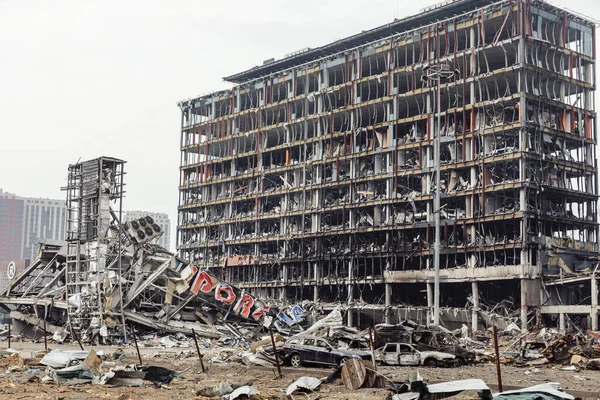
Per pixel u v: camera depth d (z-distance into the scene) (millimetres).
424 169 100375
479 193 94188
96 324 67375
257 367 37781
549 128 94438
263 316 80375
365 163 109125
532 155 91562
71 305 70375
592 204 99750
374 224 105312
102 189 70375
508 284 95062
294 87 119938
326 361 37031
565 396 20188
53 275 85188
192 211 134625
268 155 126062
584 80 101812
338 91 113188
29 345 63344
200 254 131500
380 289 110312
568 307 84625
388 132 105688
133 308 74875
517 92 95938
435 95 100000
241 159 128875
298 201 116562
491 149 94875
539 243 90562
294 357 37906
